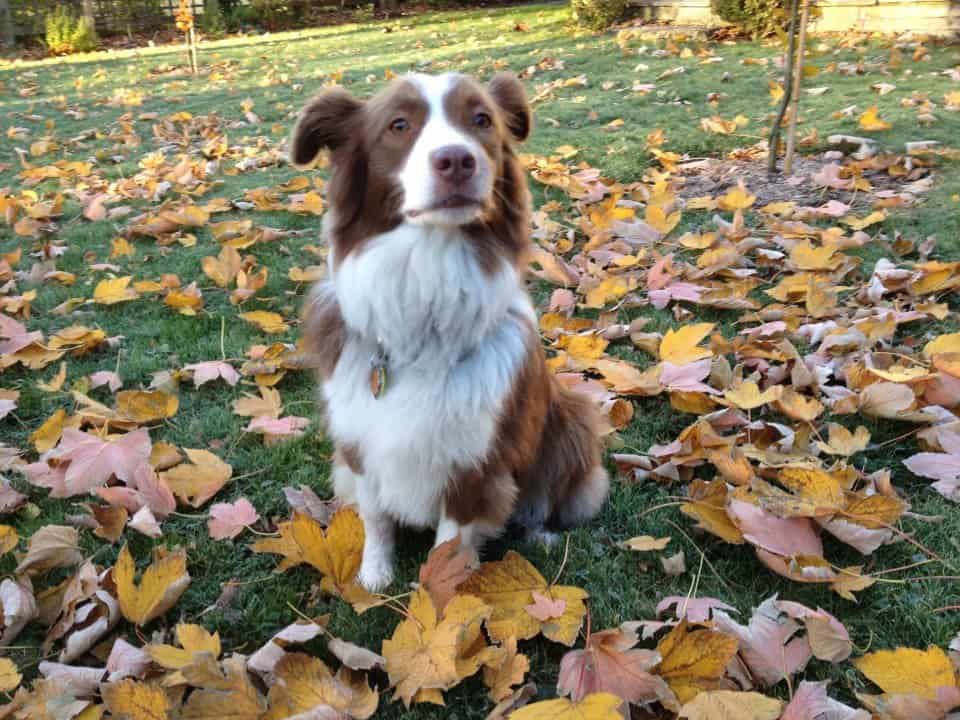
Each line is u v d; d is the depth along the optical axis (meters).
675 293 1.64
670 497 1.17
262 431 1.31
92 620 0.96
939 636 0.91
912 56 3.41
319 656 0.93
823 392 1.33
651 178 2.30
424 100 0.95
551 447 1.13
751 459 1.22
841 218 1.92
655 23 4.79
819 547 1.00
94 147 3.10
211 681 0.81
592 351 1.47
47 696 0.83
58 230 2.22
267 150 2.92
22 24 6.56
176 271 1.93
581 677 0.84
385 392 0.97
